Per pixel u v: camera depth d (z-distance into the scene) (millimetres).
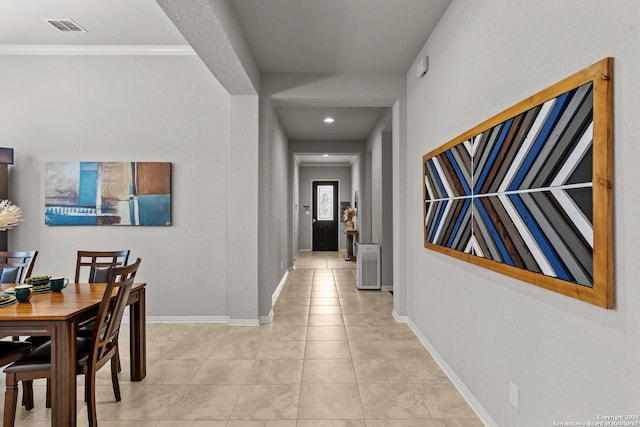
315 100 4008
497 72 1894
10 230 3979
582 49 1273
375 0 2605
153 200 4008
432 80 3031
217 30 2432
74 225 4008
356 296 5312
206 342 3396
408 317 3916
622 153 1104
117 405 2270
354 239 9617
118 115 4035
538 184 1475
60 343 1851
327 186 11242
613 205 1136
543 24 1498
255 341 3418
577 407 1309
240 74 3242
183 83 4059
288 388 2490
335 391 2445
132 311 2590
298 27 2998
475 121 2170
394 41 3227
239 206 3898
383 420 2102
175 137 4059
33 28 3557
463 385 2373
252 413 2180
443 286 2760
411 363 2900
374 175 6359
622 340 1113
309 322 4027
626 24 1088
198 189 4055
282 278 6246
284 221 6570
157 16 3350
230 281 3912
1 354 2086
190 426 2045
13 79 4012
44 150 4008
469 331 2271
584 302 1269
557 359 1417
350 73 3951
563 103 1329
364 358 3006
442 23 2787
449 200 2533
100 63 4035
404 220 3953
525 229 1575
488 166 1917
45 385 2582
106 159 4027
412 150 3693
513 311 1740
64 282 2521
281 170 6051
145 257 4047
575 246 1273
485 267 1971
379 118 5750
